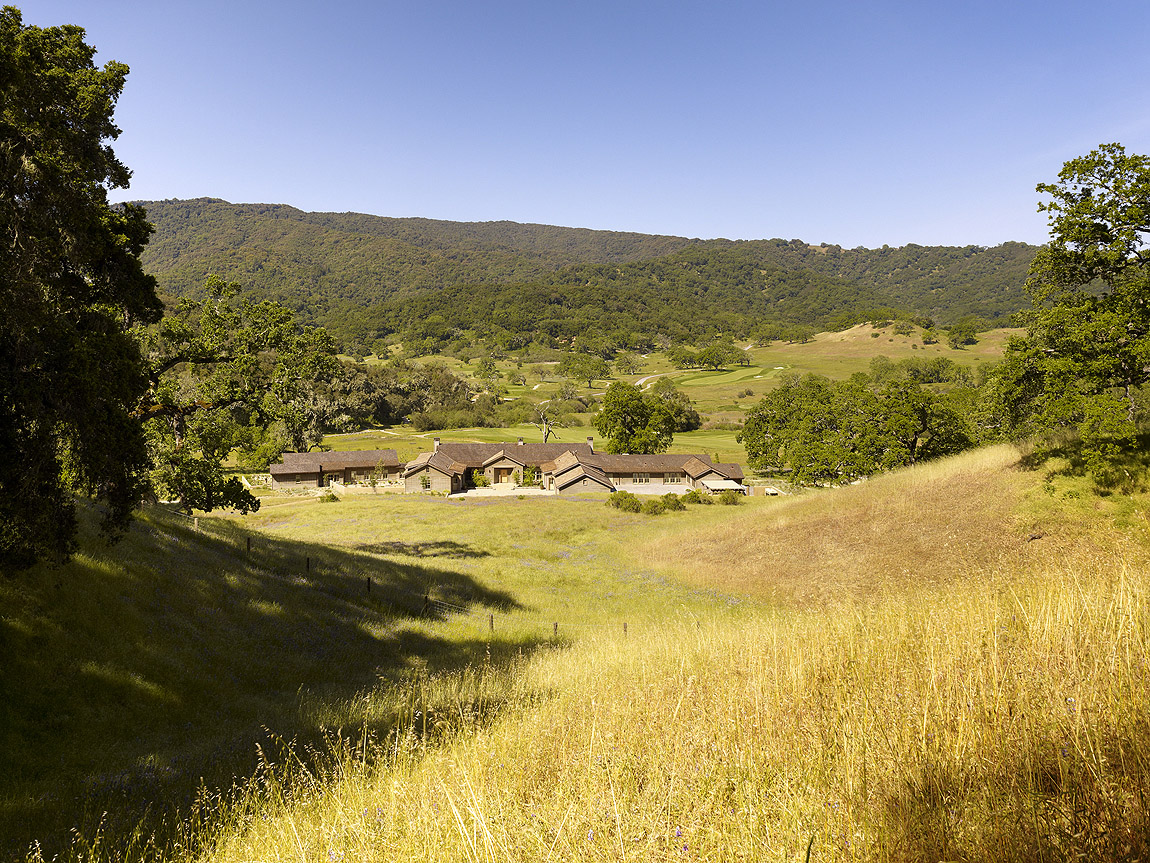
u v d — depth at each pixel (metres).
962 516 28.16
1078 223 22.64
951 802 3.11
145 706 13.20
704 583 32.91
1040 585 6.94
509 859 3.32
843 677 5.54
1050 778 3.17
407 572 33.59
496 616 28.23
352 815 4.66
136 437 13.18
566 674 11.72
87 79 13.64
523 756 5.40
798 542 34.44
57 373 11.07
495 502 73.31
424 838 3.81
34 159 11.48
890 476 40.34
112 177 14.48
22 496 10.81
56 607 14.52
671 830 3.36
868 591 22.66
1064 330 23.73
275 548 30.97
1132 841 2.51
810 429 69.31
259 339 27.17
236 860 4.69
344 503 72.56
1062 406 22.08
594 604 31.48
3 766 9.51
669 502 65.00
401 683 15.23
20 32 12.62
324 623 21.94
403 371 199.88
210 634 17.72
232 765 8.52
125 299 16.14
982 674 4.43
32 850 5.69
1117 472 23.80
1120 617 4.69
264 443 98.56
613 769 4.37
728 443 127.62
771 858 2.99
